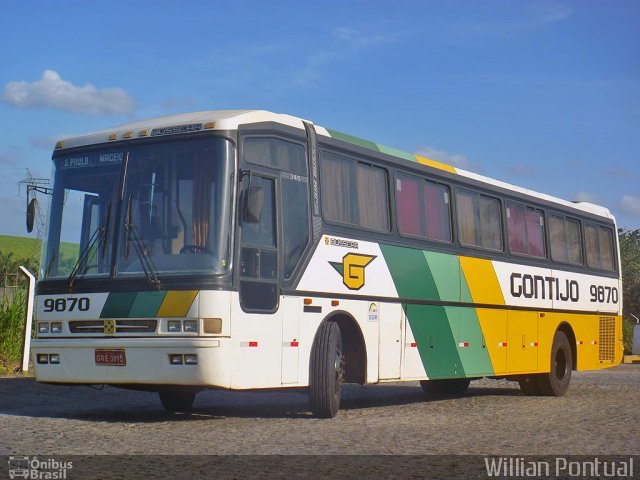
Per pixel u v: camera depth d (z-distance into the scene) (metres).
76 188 13.43
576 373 31.91
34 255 23.25
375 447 10.66
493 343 18.70
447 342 17.20
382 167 16.03
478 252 18.48
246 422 13.16
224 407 15.96
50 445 10.36
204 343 12.12
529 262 20.30
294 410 15.38
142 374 12.40
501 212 19.56
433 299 16.86
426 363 16.55
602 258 23.88
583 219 23.05
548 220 21.44
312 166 14.19
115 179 13.12
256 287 12.80
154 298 12.42
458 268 17.75
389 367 15.54
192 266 12.38
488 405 17.50
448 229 17.73
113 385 13.21
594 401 18.77
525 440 11.67
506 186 19.95
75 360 12.88
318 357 13.84
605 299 23.66
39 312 13.29
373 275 15.29
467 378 19.41
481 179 19.02
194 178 12.67
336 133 15.02
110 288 12.72
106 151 13.31
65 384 13.39
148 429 12.03
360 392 21.66
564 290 21.61
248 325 12.60
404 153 16.80
